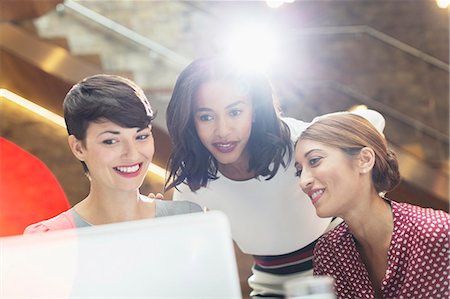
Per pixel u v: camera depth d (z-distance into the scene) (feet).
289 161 7.07
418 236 5.15
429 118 13.41
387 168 5.72
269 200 7.07
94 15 12.01
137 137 6.32
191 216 2.68
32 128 10.87
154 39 12.37
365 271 5.39
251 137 6.98
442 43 15.01
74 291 2.55
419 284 5.13
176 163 7.02
